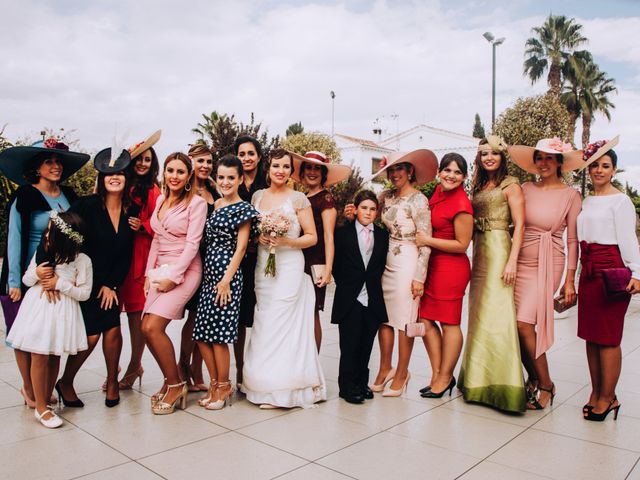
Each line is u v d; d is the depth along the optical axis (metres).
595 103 30.98
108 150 3.87
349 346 4.01
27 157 3.68
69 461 2.83
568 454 3.07
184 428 3.35
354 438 3.25
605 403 3.67
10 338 3.34
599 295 3.62
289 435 3.27
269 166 4.04
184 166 3.63
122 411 3.65
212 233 3.70
